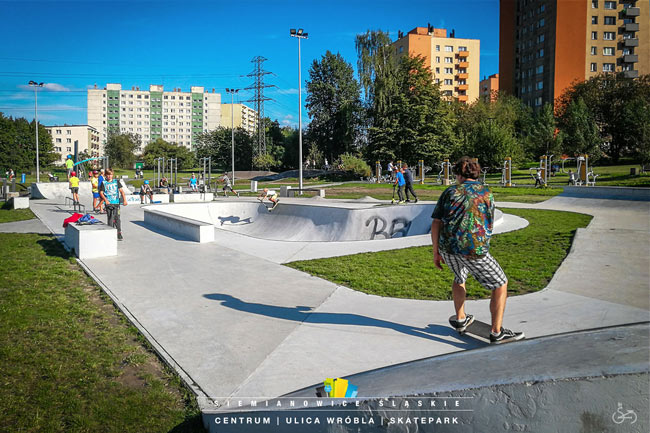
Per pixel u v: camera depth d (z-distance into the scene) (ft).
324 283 21.72
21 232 41.55
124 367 12.60
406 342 13.30
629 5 215.72
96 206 55.77
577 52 214.69
